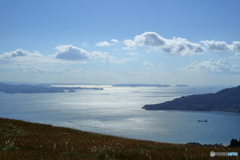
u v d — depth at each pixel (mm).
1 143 19109
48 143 21156
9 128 28500
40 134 27000
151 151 19922
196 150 21812
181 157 17734
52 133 29469
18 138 22594
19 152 15617
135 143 25797
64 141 23250
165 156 17984
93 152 18625
